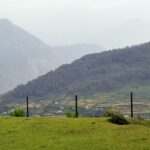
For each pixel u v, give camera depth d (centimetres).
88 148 2972
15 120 4200
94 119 4175
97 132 3553
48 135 3472
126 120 4038
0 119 4312
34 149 3002
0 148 3070
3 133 3603
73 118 4306
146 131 3588
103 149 2931
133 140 3209
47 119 4234
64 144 3122
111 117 4100
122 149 2917
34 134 3525
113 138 3291
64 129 3688
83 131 3603
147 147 2967
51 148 3012
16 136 3466
